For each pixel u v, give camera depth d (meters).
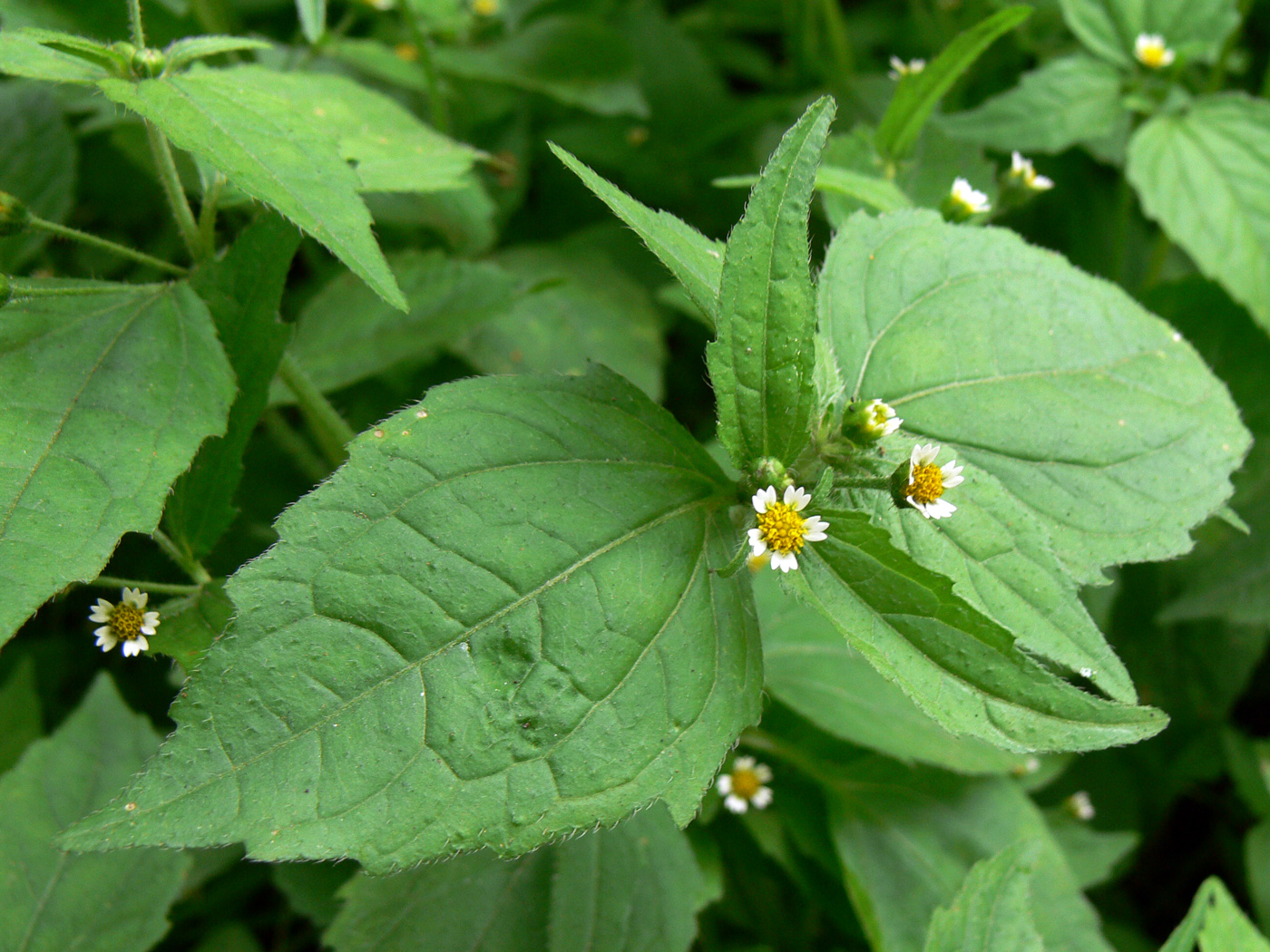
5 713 0.17
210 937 0.17
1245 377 0.21
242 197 0.13
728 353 0.10
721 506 0.11
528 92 0.24
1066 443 0.12
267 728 0.09
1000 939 0.13
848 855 0.16
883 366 0.12
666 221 0.12
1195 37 0.19
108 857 0.14
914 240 0.13
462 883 0.14
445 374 0.21
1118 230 0.22
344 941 0.14
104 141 0.22
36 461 0.10
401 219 0.20
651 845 0.14
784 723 0.17
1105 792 0.20
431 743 0.09
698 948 0.17
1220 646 0.21
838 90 0.25
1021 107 0.19
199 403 0.11
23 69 0.11
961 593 0.11
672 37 0.27
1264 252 0.18
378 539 0.10
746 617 0.11
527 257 0.22
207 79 0.11
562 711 0.10
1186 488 0.12
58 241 0.21
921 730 0.15
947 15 0.26
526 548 0.10
